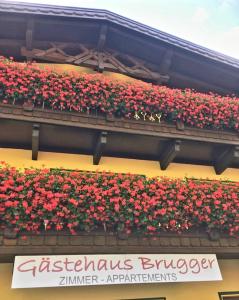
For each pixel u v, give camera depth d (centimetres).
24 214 550
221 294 679
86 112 709
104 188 609
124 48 923
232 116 809
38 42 857
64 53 859
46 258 559
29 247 550
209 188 685
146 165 802
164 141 766
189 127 780
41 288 590
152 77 916
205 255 648
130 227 619
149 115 758
